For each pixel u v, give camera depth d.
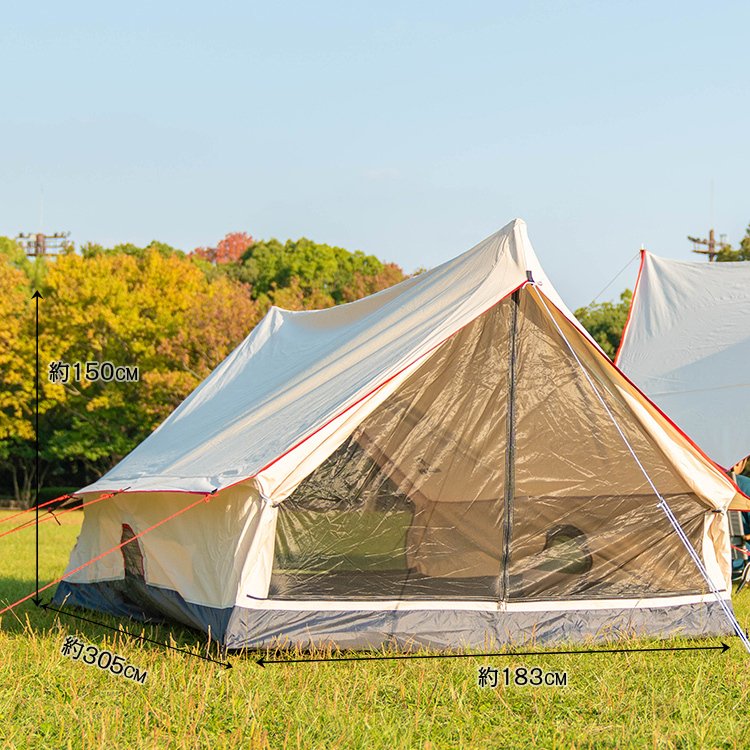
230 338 29.42
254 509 6.00
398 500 6.38
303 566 6.08
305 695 4.92
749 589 9.01
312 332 9.80
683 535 6.62
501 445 6.67
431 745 4.12
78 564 8.47
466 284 6.98
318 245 42.59
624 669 5.75
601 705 4.92
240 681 5.12
